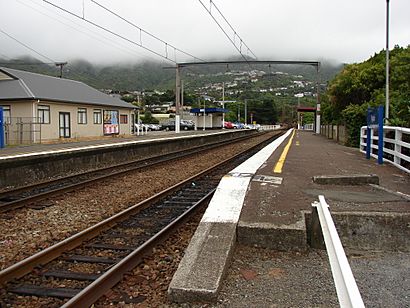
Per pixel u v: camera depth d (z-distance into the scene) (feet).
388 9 62.08
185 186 41.42
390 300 13.48
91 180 42.37
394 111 66.44
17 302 15.31
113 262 19.52
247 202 23.25
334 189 27.27
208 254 16.38
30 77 127.85
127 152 69.87
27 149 71.61
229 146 111.34
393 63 80.53
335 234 12.24
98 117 138.51
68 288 16.48
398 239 18.62
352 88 101.55
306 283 15.07
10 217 28.27
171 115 337.52
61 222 27.45
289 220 19.58
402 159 39.93
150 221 27.61
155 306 14.21
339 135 101.19
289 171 36.24
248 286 14.89
